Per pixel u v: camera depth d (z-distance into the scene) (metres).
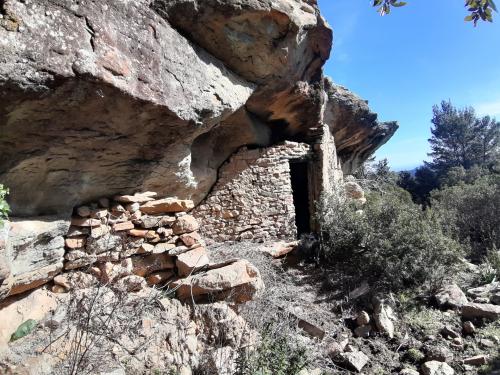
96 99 2.27
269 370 2.65
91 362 2.32
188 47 3.21
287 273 5.39
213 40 3.54
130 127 2.69
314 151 6.68
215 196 5.86
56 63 1.97
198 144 5.24
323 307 4.53
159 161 3.31
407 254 4.92
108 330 2.61
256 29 3.73
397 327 4.09
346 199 6.62
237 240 5.85
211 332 3.16
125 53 2.41
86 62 2.10
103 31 2.27
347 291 4.89
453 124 23.70
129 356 2.55
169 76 2.81
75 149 2.56
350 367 3.38
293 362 2.80
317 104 5.99
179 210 3.84
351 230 5.77
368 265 5.17
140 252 3.43
